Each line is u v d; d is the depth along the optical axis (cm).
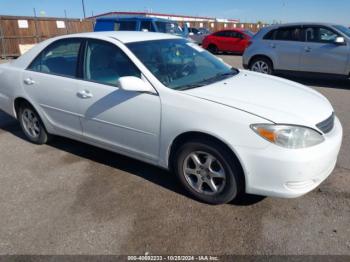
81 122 376
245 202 306
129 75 329
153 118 308
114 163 396
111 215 296
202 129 278
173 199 317
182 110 289
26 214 302
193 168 309
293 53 816
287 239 258
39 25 1742
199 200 312
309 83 853
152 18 1355
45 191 339
